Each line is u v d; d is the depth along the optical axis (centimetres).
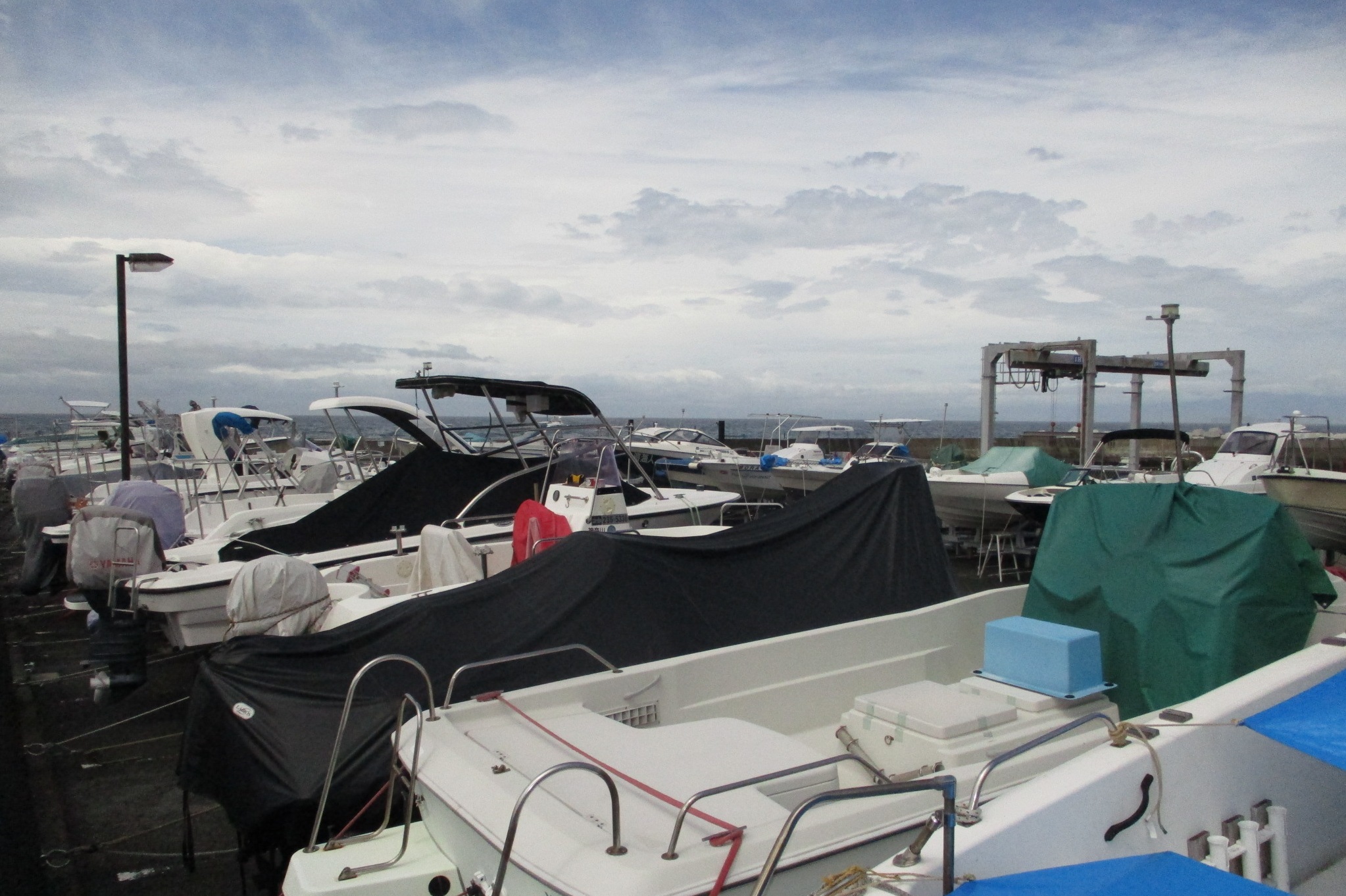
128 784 560
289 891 290
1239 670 389
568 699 366
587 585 455
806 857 257
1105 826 254
